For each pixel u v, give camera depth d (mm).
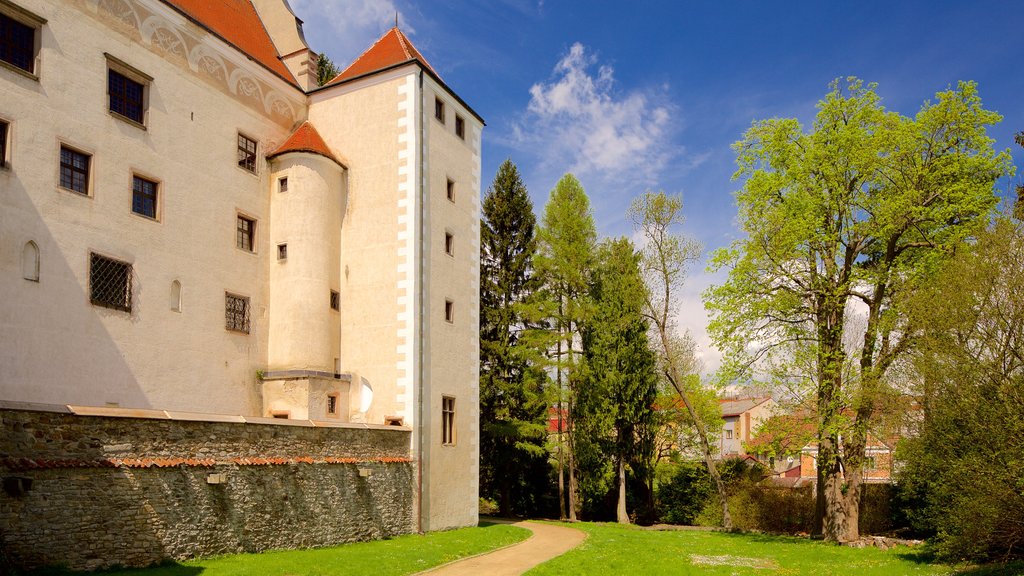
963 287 16328
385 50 25031
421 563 15562
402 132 22688
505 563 16750
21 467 10617
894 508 26578
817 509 26375
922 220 22266
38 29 15414
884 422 20094
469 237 25625
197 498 13562
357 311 22422
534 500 37781
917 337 18531
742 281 24422
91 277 16094
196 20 19656
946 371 16250
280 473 15703
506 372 34781
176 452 13305
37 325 14742
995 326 15883
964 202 21312
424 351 21953
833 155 23109
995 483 14734
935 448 16953
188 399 18328
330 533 17109
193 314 18750
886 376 20672
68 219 15633
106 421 12094
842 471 23625
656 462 37656
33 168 14969
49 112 15422
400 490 20250
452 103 25203
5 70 14570
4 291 14164
